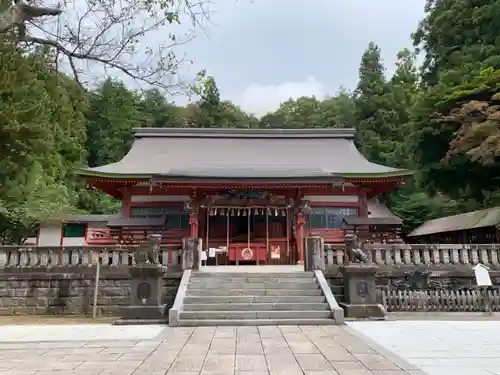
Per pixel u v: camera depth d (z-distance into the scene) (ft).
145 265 37.58
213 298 37.65
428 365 20.49
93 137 153.17
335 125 184.65
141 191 69.46
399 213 116.47
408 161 112.88
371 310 37.29
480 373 18.99
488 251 46.16
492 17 80.43
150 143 86.07
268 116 212.43
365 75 153.58
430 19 100.12
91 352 24.04
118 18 23.75
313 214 68.80
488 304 39.83
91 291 45.09
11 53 24.80
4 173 53.21
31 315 43.88
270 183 60.75
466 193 82.17
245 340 27.27
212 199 63.26
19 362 21.62
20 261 45.47
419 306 40.55
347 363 20.81
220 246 64.90
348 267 38.70
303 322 33.91
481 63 77.87
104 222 72.33
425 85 107.96
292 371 19.30
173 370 19.65
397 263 46.01
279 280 41.65
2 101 35.78
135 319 36.22
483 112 61.98
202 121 185.88
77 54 23.54
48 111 35.09
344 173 67.62
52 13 21.50
